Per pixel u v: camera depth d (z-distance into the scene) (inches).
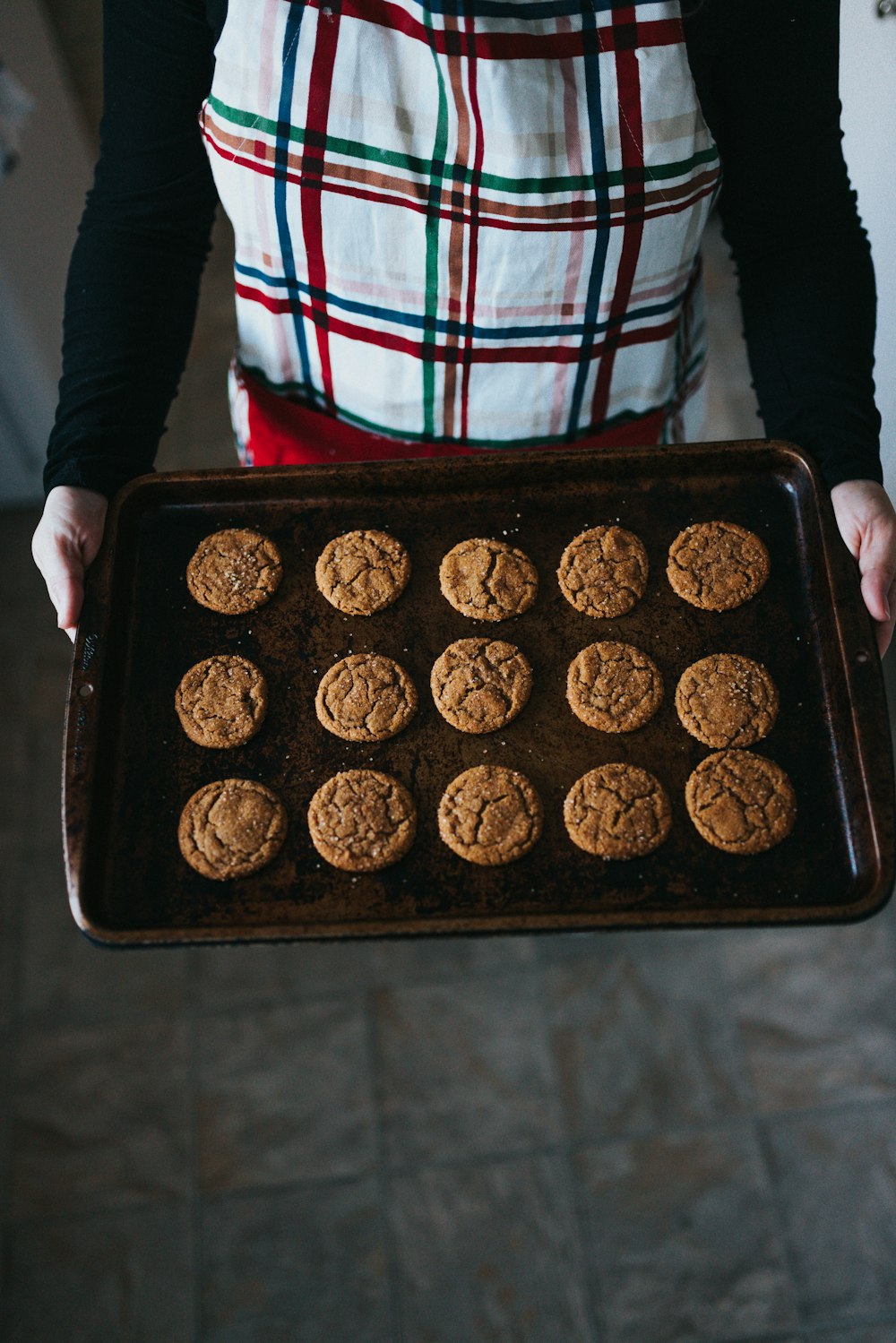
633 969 87.1
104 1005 87.7
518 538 51.7
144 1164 82.4
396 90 42.0
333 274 47.4
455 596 50.6
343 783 47.0
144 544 51.2
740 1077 83.4
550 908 44.8
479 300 47.4
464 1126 82.7
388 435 54.5
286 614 50.5
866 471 46.7
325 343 50.6
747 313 49.0
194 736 47.9
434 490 51.8
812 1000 85.4
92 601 46.8
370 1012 86.7
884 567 44.9
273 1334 77.0
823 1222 78.7
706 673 48.8
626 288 47.1
